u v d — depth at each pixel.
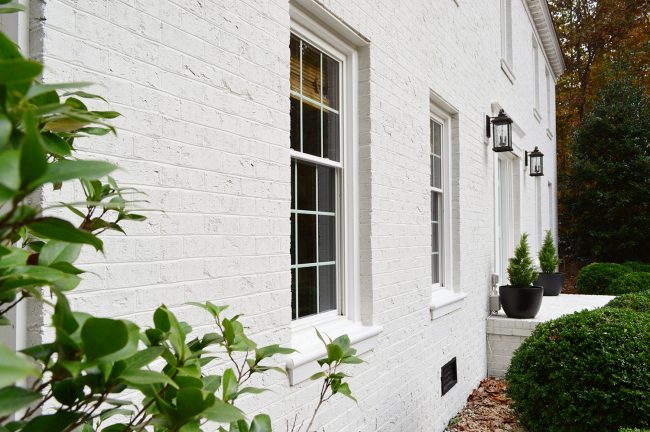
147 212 2.05
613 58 21.89
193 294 2.24
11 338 1.63
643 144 16.81
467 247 6.25
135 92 2.00
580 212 17.88
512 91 9.46
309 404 3.00
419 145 4.68
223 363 2.37
